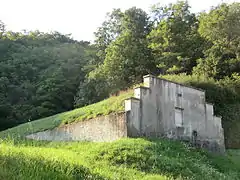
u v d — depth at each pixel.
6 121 35.50
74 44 75.19
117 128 15.41
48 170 7.19
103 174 8.70
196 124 18.03
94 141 16.17
